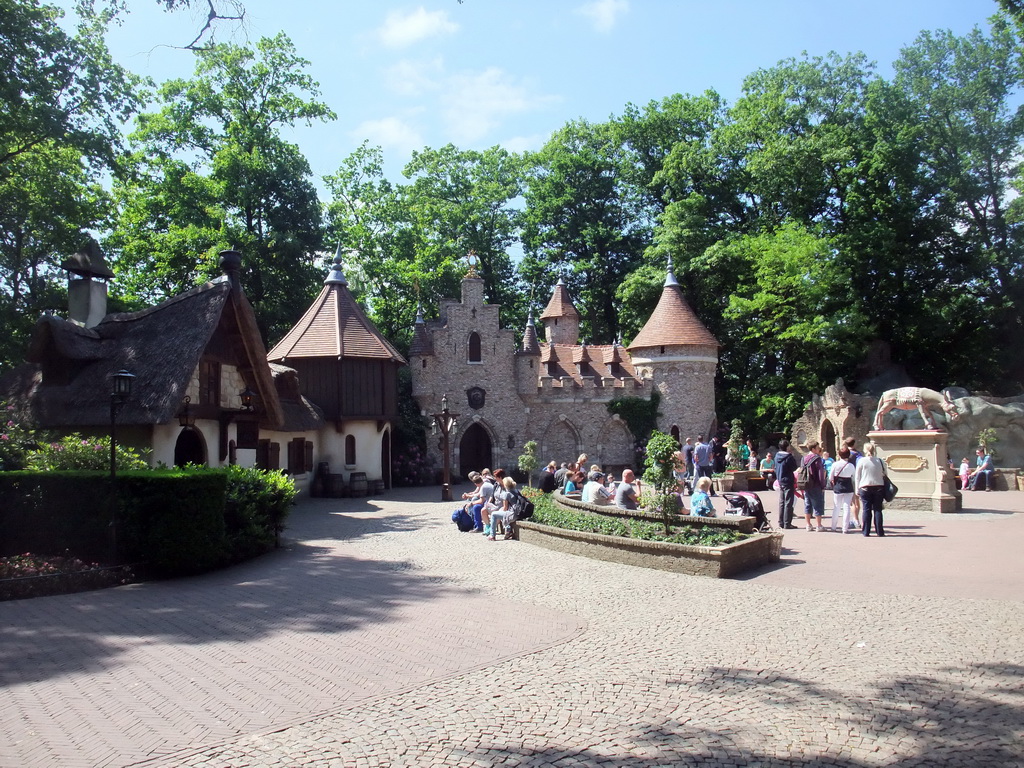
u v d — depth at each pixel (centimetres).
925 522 1789
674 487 1425
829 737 565
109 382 1942
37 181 2578
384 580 1202
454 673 725
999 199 4191
